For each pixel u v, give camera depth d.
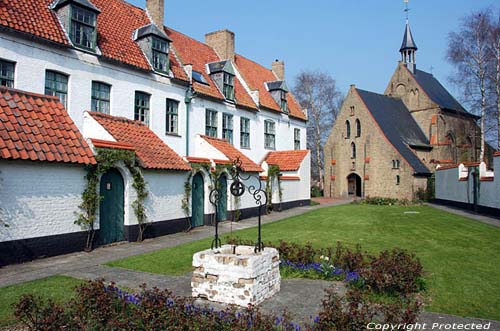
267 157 30.06
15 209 10.42
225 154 20.67
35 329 5.48
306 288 8.18
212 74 24.81
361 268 8.80
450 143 46.16
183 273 9.47
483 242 13.66
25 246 10.65
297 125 34.88
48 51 14.30
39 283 8.30
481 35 34.91
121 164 13.74
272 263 7.82
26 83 13.55
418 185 38.00
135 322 5.52
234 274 7.18
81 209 12.27
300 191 30.45
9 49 13.10
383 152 40.50
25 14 13.99
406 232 16.19
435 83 52.00
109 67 16.70
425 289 8.01
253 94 28.38
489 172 25.23
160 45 19.47
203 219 19.02
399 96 49.41
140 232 14.36
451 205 30.67
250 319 5.58
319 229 17.16
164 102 19.53
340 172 45.62
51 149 11.41
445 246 12.87
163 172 15.74
